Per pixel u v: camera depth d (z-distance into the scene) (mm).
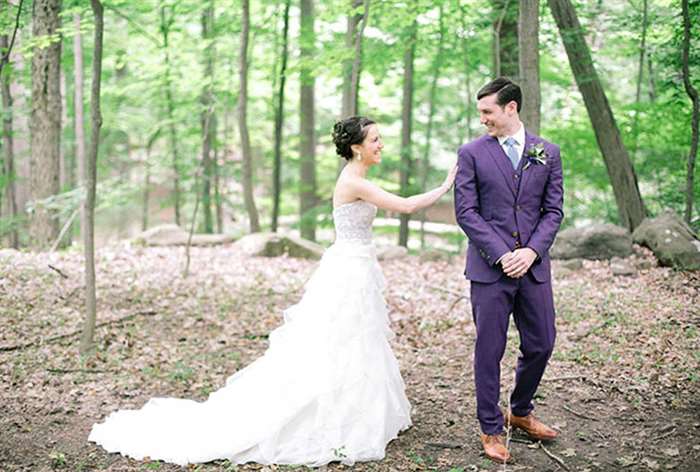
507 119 3957
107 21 13211
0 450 4215
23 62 11477
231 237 11359
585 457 4000
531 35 6656
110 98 14969
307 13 12539
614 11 9258
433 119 15195
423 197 4242
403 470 3939
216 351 6176
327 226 12617
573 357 5508
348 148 4355
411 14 8961
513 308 4078
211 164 14445
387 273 8930
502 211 3936
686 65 7504
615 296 6914
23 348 6027
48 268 8477
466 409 4781
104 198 12734
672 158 9641
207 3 10930
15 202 13570
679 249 7629
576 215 11500
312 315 4348
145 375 5570
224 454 4102
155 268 9000
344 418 4105
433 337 6418
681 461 3867
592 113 8891
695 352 5352
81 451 4246
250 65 13773
